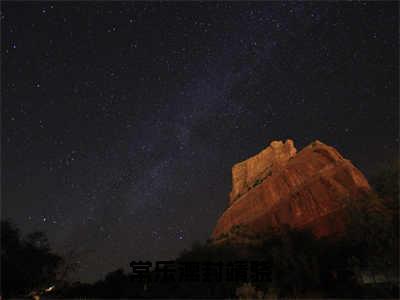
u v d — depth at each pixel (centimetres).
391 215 1900
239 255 2720
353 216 2011
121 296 2623
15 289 2431
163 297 2452
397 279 1909
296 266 2311
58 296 2739
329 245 2498
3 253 2428
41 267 2419
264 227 4322
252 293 2152
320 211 4119
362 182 4375
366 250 2034
